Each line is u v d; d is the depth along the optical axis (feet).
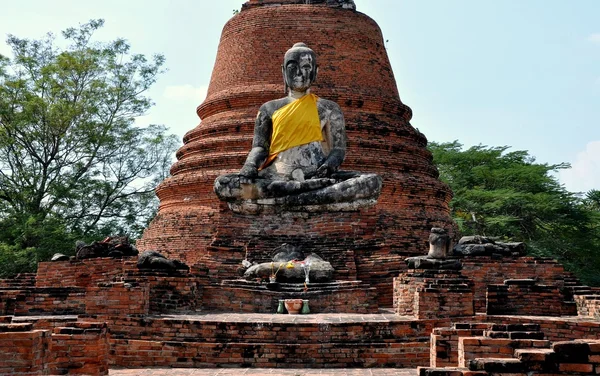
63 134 137.39
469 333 45.24
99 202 145.28
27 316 68.33
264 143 73.00
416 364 54.80
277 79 106.32
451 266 69.87
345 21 109.50
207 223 99.14
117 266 84.17
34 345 39.14
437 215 101.91
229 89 108.27
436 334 45.62
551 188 151.53
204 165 102.94
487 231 145.28
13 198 135.85
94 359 45.62
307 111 72.49
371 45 111.04
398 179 99.71
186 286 69.82
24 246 129.39
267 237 86.38
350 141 100.83
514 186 152.05
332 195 68.49
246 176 69.21
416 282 66.64
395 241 94.68
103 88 143.43
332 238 85.92
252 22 110.32
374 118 104.94
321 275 78.48
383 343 55.42
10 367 38.60
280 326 56.13
